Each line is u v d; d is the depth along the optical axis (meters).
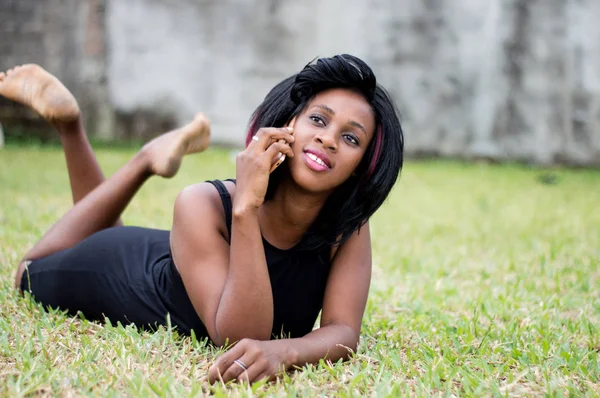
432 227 5.92
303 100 2.37
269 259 2.48
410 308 3.34
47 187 6.80
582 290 3.80
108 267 2.82
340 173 2.33
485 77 12.00
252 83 11.88
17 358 2.24
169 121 11.80
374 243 5.12
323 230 2.50
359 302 2.54
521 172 11.16
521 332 2.91
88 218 3.19
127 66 11.65
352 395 2.08
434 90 12.03
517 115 12.12
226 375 2.12
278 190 2.44
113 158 9.46
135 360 2.29
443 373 2.32
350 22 11.87
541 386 2.26
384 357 2.48
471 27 11.92
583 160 12.19
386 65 11.95
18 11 11.43
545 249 5.05
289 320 2.59
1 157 9.10
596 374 2.40
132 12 11.59
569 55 12.05
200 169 8.99
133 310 2.71
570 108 12.13
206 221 2.43
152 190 7.09
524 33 11.99
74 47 11.52
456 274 4.21
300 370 2.27
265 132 2.28
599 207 7.67
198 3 11.71
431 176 10.05
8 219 4.91
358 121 2.33
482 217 6.63
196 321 2.57
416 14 11.89
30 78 3.44
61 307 2.95
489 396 2.16
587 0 11.98
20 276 3.13
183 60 11.76
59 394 1.98
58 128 3.48
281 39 11.86
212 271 2.39
